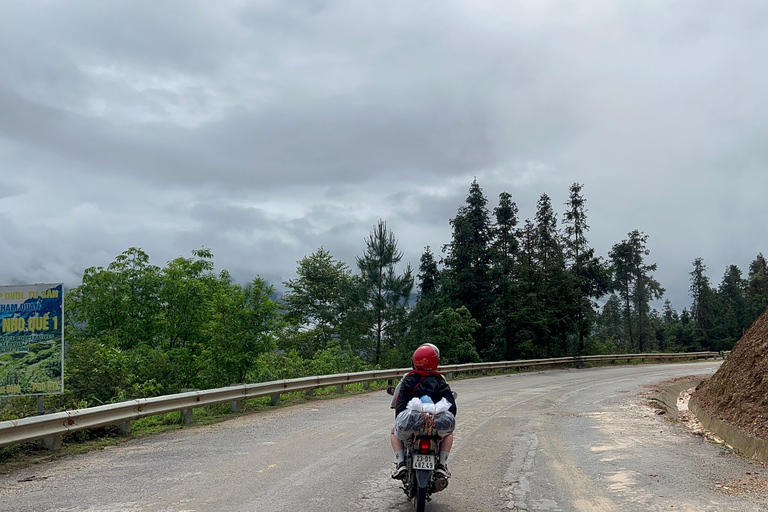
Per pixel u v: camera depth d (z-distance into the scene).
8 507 5.79
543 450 8.80
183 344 39.59
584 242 51.59
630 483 6.64
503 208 47.06
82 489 6.49
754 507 5.63
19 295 10.55
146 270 40.06
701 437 10.26
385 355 35.59
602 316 89.94
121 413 10.16
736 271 86.88
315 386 17.20
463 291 45.78
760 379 10.35
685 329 79.69
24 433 8.09
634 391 19.64
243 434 10.57
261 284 24.31
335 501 5.90
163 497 6.08
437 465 5.53
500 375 29.58
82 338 37.09
